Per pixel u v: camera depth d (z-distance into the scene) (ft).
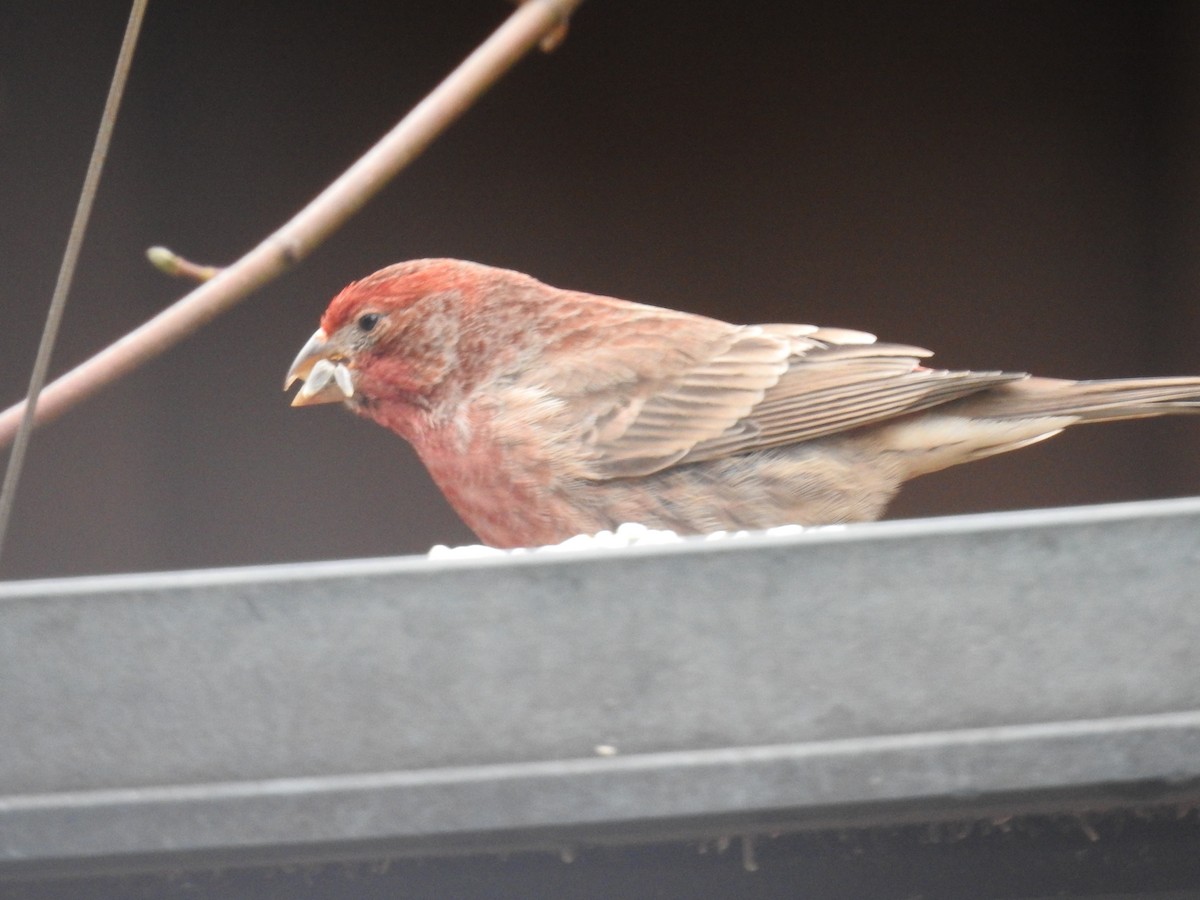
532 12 7.61
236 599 7.23
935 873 7.47
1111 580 7.10
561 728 7.16
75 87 8.27
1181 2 8.28
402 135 7.60
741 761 7.12
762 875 7.47
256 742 7.23
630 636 7.15
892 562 7.13
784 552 7.13
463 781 7.16
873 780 7.10
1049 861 7.47
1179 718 7.07
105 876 7.46
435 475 7.86
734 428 7.84
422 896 7.47
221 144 8.28
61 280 7.51
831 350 7.88
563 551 7.29
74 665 7.28
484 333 7.85
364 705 7.20
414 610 7.19
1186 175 8.28
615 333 7.86
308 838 7.20
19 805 7.29
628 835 7.41
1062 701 7.09
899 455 7.86
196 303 7.59
